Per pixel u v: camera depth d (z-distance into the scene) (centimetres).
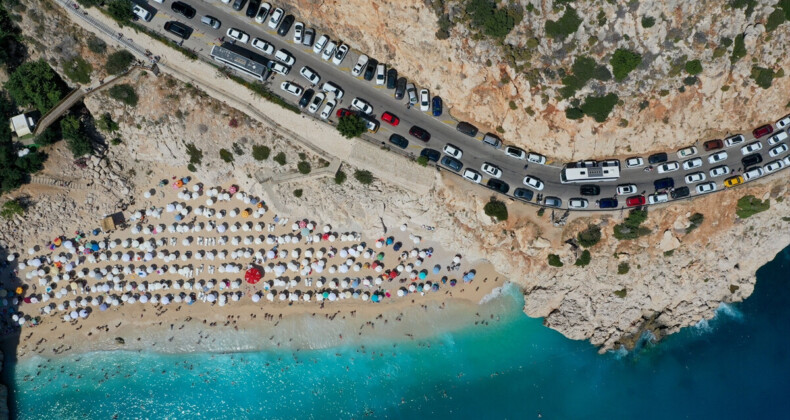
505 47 9256
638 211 10038
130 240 11012
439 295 11000
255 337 10975
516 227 10375
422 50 9575
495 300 11025
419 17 9156
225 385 10969
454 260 10919
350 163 10406
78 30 9944
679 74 9375
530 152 10250
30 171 10494
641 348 10956
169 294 10956
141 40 9894
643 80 9388
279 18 9938
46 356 10950
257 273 10812
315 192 10750
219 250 11006
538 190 10219
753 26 9125
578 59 9250
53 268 10919
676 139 10062
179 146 10694
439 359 11012
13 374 10900
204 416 10956
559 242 10375
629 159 10162
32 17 9769
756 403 10900
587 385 10944
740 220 10338
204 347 10988
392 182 10438
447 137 10231
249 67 9738
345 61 10125
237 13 10012
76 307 10931
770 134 10100
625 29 9025
